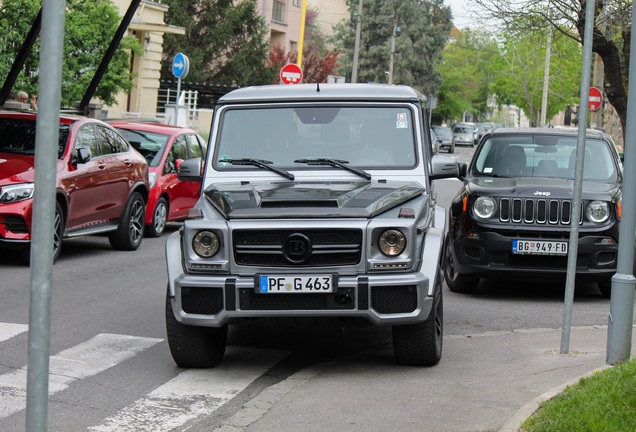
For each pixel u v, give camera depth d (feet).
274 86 29.99
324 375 25.64
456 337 31.27
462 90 341.82
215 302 24.53
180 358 26.11
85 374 25.35
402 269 24.66
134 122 61.93
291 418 21.34
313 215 24.54
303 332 31.86
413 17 277.23
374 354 28.48
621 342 24.71
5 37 77.56
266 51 173.68
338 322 25.05
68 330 30.89
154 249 52.85
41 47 10.36
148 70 129.39
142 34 127.44
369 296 24.20
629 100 24.34
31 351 10.57
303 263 24.44
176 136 60.75
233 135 28.96
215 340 27.02
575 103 239.30
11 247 42.91
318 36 295.07
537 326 33.96
